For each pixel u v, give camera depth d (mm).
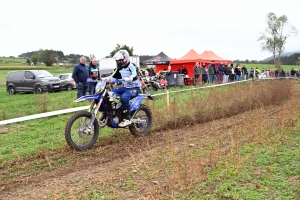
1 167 4945
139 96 6555
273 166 4234
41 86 19688
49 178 4422
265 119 7574
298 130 6176
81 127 5664
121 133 6879
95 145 6016
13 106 12648
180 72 22859
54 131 7312
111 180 4145
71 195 3502
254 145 5285
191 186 3662
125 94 6180
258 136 5711
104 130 7211
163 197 3482
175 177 3854
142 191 3732
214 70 21000
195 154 5008
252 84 13250
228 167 4191
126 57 6094
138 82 6449
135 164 4512
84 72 11289
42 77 20109
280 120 6660
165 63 24891
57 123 8305
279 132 6074
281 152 4816
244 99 9766
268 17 48688
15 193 3951
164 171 4352
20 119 5824
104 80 5836
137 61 24953
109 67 25922
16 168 4848
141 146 5863
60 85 20625
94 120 5762
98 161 5082
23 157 5379
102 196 3641
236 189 3568
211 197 3424
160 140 6270
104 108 5902
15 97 17656
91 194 3734
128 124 6223
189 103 8922
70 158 5258
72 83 22156
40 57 93750
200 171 4020
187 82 21672
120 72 6156
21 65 91062
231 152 4668
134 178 4164
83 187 3977
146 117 6738
